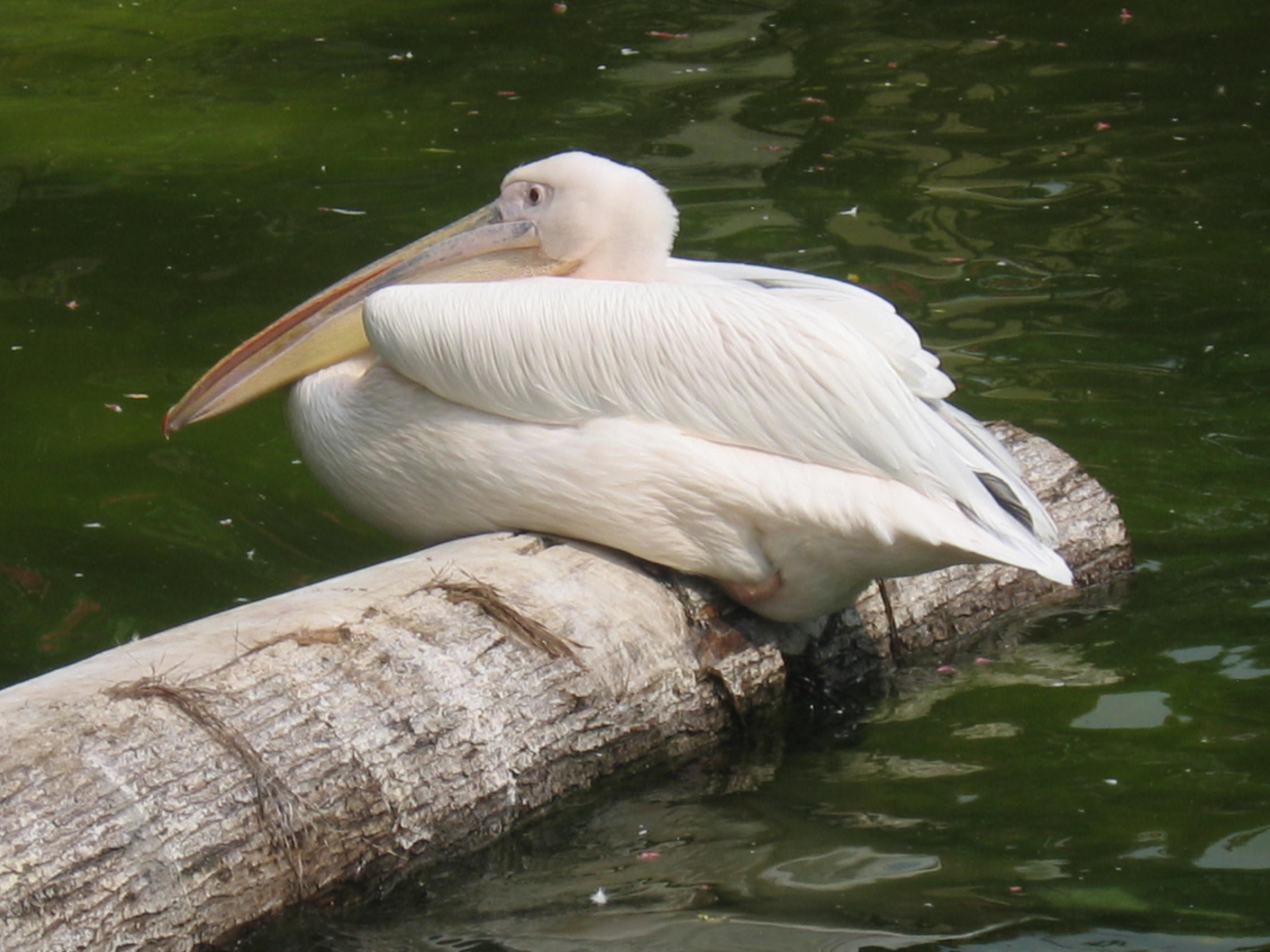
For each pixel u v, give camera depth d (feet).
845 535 25.85
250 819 21.61
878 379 25.75
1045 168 56.90
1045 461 33.30
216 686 22.40
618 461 26.08
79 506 36.14
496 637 24.75
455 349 26.61
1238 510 34.94
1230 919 21.42
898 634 29.99
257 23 75.46
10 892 19.56
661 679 26.32
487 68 68.64
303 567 33.88
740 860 23.53
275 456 38.88
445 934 22.07
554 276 30.58
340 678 23.22
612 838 24.31
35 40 72.69
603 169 30.32
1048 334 44.16
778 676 27.89
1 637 30.96
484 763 24.00
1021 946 20.98
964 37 72.23
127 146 59.47
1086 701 28.09
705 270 30.48
